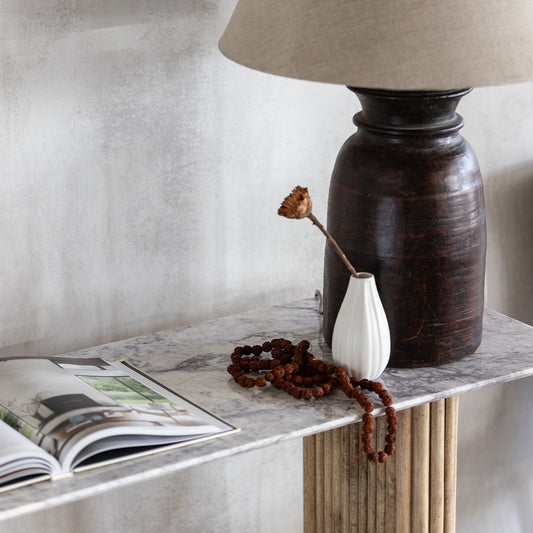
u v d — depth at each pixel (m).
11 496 0.92
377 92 1.08
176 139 1.36
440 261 1.13
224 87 1.37
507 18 0.95
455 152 1.13
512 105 1.63
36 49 1.22
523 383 1.85
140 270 1.39
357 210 1.13
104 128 1.30
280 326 1.37
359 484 1.35
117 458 0.98
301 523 1.72
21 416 1.02
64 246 1.32
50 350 1.35
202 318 1.47
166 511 1.57
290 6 0.99
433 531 1.32
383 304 1.16
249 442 1.03
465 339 1.20
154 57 1.30
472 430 1.82
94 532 1.51
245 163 1.42
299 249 1.53
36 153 1.26
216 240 1.44
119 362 1.23
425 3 0.94
